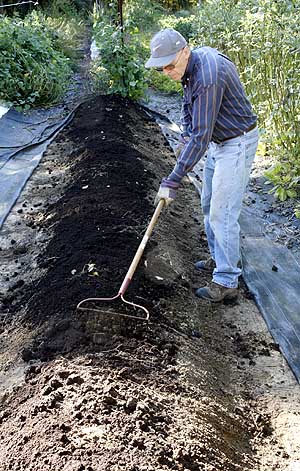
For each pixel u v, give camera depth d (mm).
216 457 2711
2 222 5590
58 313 3715
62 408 2789
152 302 3900
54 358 3311
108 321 3510
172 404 2977
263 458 2982
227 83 3570
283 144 6566
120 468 2387
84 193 5629
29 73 9805
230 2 9297
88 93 10398
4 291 4379
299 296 4586
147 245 4559
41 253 4816
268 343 4051
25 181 6535
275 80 6609
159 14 19250
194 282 4594
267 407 3428
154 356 3357
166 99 10508
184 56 3443
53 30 13336
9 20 11070
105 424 2654
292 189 6215
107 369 3105
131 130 7648
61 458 2436
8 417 2947
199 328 3980
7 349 3635
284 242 5398
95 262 4145
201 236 5484
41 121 9047
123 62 9328
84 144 7113
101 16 11492
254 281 4773
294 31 6184
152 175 6273
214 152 3965
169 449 2592
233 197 3971
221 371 3662
